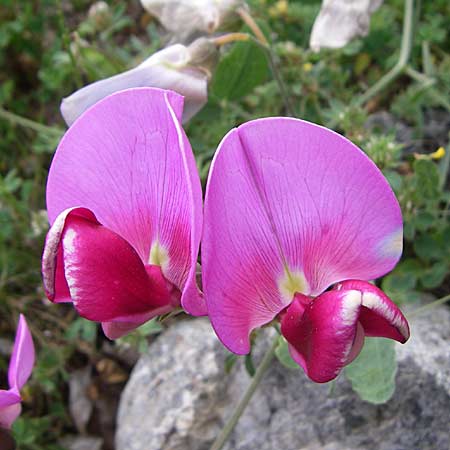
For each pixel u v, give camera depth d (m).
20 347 0.09
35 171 0.17
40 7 0.19
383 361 0.10
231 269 0.07
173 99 0.07
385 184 0.07
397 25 0.17
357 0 0.12
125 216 0.08
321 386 0.11
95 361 0.14
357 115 0.13
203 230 0.07
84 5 0.19
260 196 0.07
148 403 0.12
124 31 0.19
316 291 0.08
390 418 0.11
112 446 0.14
